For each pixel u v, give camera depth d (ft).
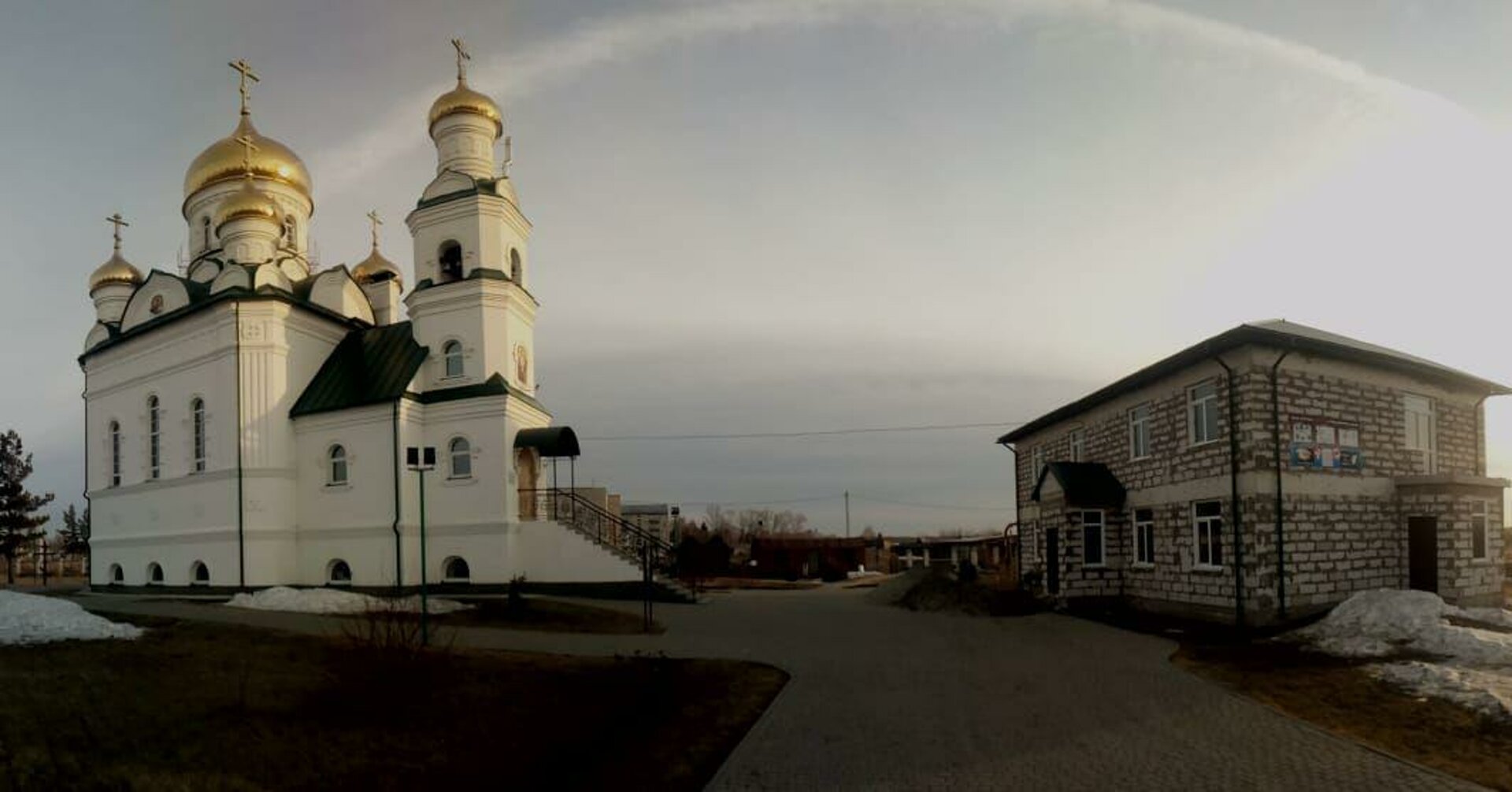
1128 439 82.74
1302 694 41.57
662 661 47.73
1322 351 65.67
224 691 34.06
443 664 41.83
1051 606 82.84
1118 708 39.55
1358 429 69.41
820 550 202.08
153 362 103.45
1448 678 41.37
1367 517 69.00
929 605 84.12
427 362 96.17
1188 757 31.76
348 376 97.81
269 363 93.91
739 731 36.22
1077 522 82.43
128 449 106.32
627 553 90.22
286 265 111.04
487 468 91.25
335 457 94.79
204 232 113.91
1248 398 64.44
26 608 46.21
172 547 97.55
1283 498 64.34
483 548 90.43
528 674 42.91
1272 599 63.16
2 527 158.92
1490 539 73.97
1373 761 30.91
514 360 97.35
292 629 54.95
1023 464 120.26
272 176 114.62
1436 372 73.36
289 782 26.14
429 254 98.22
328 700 34.27
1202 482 69.41
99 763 25.17
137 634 46.93
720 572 188.96
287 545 93.45
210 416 95.40
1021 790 28.40
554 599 83.15
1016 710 39.42
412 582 90.84
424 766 28.99
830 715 38.75
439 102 102.06
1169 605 73.97
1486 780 28.76
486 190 97.19
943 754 32.55
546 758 31.17
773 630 67.72
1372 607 57.67
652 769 30.89
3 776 23.20
